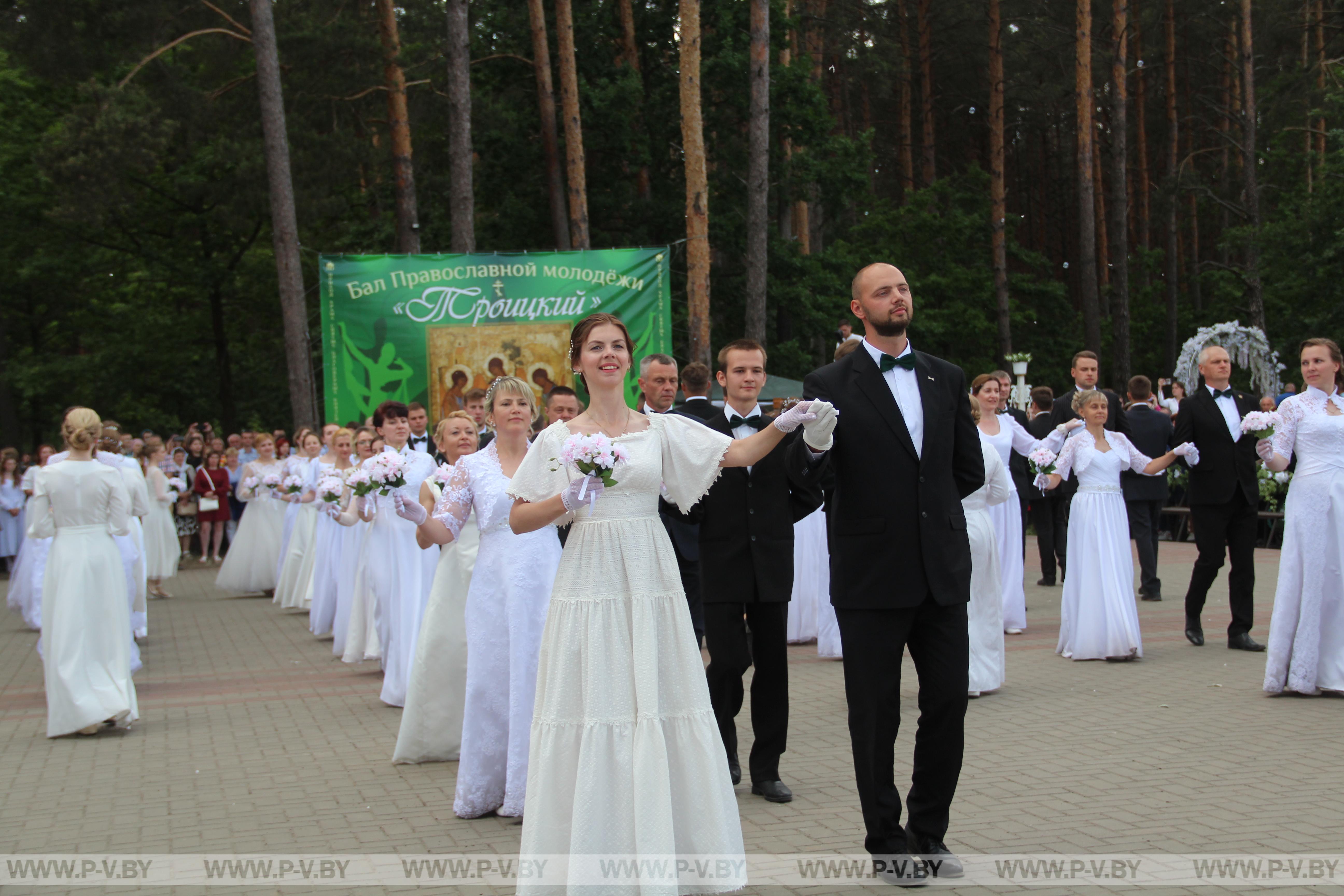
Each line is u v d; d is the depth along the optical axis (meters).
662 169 28.05
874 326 4.51
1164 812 5.04
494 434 8.68
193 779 6.34
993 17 30.62
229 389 32.53
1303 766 5.71
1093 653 8.73
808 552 10.24
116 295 33.91
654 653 3.93
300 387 18.48
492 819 5.43
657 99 27.11
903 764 6.02
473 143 25.81
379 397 16.61
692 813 3.93
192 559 22.05
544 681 4.01
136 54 22.77
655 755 3.84
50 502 7.61
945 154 44.56
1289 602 7.36
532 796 3.93
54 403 34.75
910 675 8.57
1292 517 7.38
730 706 5.64
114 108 20.31
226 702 8.62
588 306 16.77
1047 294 35.69
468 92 20.36
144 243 31.58
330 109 24.23
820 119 26.66
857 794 5.56
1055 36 37.88
